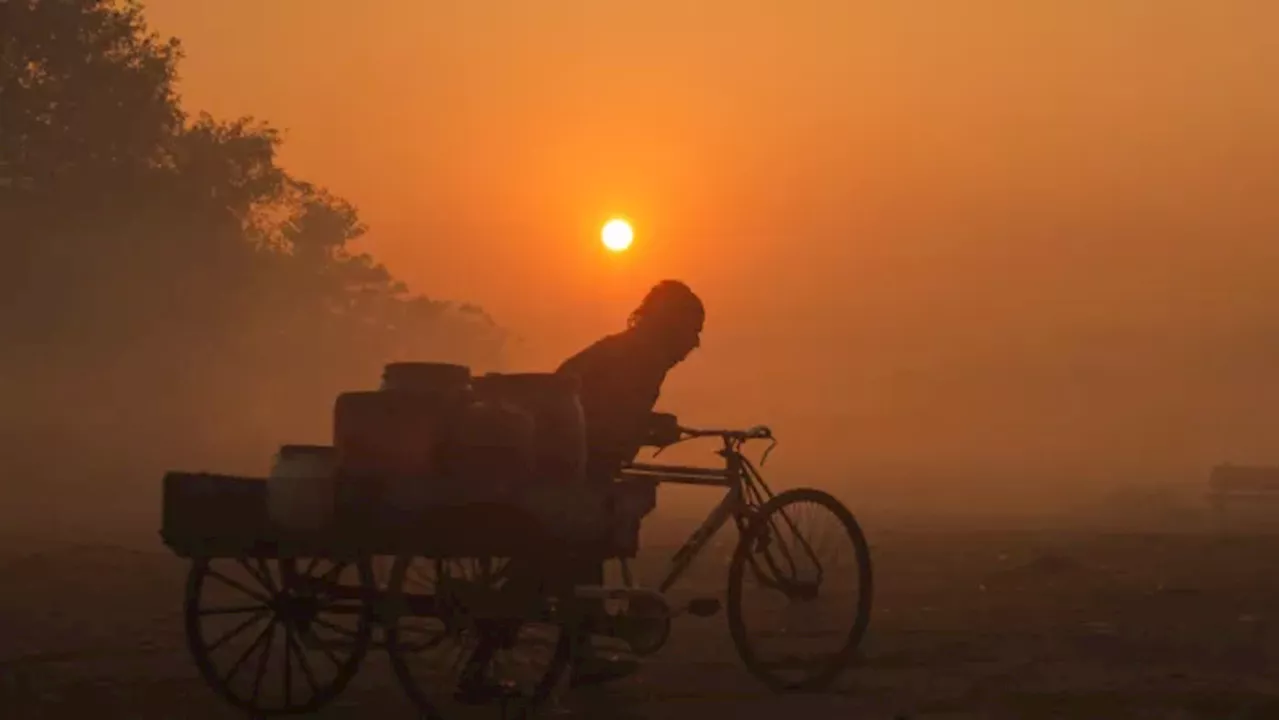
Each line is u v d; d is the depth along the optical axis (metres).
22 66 55.38
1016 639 11.43
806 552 9.01
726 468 8.93
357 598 7.86
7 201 56.34
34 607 13.74
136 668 9.94
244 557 7.52
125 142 59.38
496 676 7.81
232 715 8.33
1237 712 8.51
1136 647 10.97
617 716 8.26
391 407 7.32
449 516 7.28
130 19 58.91
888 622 12.59
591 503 7.47
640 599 7.87
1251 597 14.66
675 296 8.61
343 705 8.62
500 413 7.37
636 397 8.50
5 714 8.35
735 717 8.21
